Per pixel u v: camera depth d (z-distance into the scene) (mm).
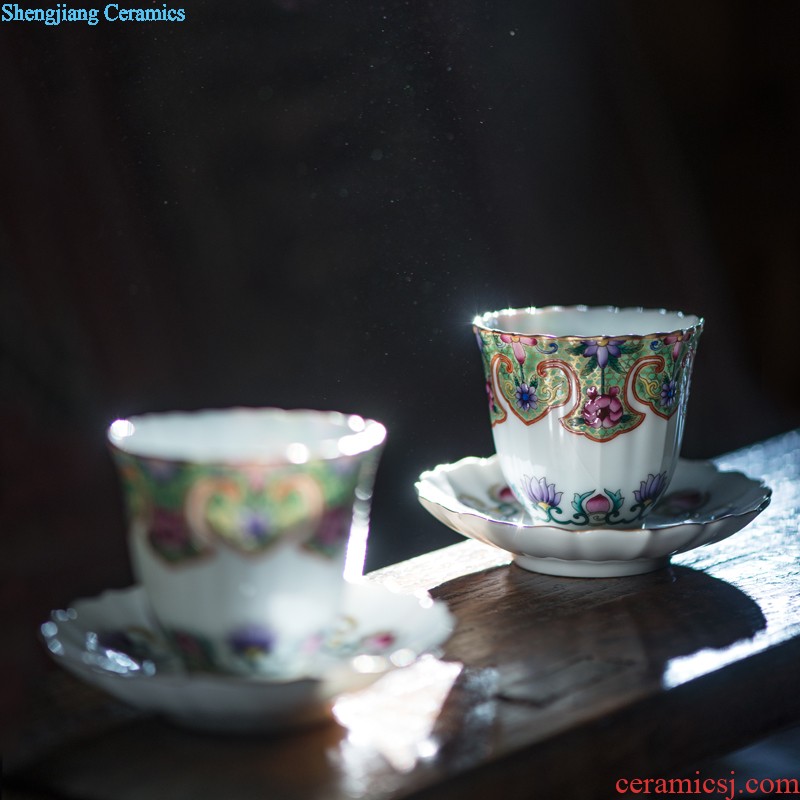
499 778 532
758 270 1283
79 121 721
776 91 1272
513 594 639
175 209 752
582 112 1023
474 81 889
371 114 815
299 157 791
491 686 570
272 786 523
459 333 847
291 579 535
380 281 817
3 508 688
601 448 654
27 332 703
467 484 702
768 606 626
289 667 543
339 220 805
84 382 719
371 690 567
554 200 980
